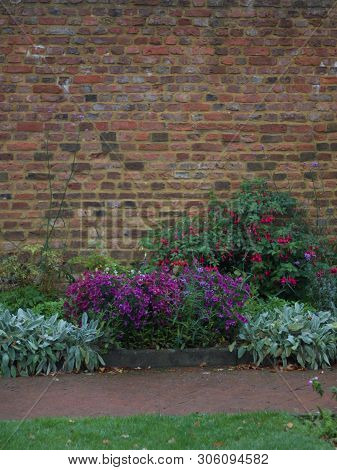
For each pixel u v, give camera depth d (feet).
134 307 18.06
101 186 23.44
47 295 21.36
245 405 14.98
